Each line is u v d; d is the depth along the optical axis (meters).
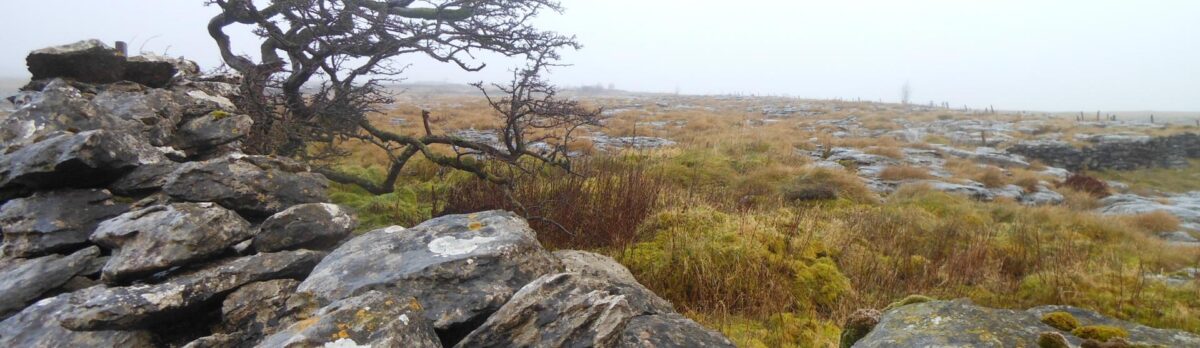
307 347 2.19
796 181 12.95
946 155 21.06
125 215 3.77
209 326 3.19
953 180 15.41
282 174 4.68
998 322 2.67
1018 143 24.98
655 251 6.88
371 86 7.95
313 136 8.02
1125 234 10.66
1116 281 7.45
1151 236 11.18
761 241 7.28
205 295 3.15
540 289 2.84
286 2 6.81
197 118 5.71
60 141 4.11
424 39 7.77
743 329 5.47
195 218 3.60
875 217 10.32
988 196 14.15
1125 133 26.72
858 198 12.53
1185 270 8.49
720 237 7.12
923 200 12.66
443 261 3.19
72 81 5.73
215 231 3.62
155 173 4.33
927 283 7.21
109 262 3.38
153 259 3.32
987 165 18.81
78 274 3.53
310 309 3.00
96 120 4.86
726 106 46.19
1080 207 14.84
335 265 3.33
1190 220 13.65
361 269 3.26
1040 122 31.97
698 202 9.02
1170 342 2.51
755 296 6.14
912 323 2.79
